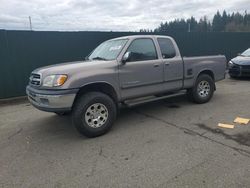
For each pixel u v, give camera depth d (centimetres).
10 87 814
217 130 475
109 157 383
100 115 469
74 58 925
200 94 666
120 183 312
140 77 531
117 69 495
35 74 481
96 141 448
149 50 557
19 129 530
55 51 881
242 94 775
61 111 438
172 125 514
